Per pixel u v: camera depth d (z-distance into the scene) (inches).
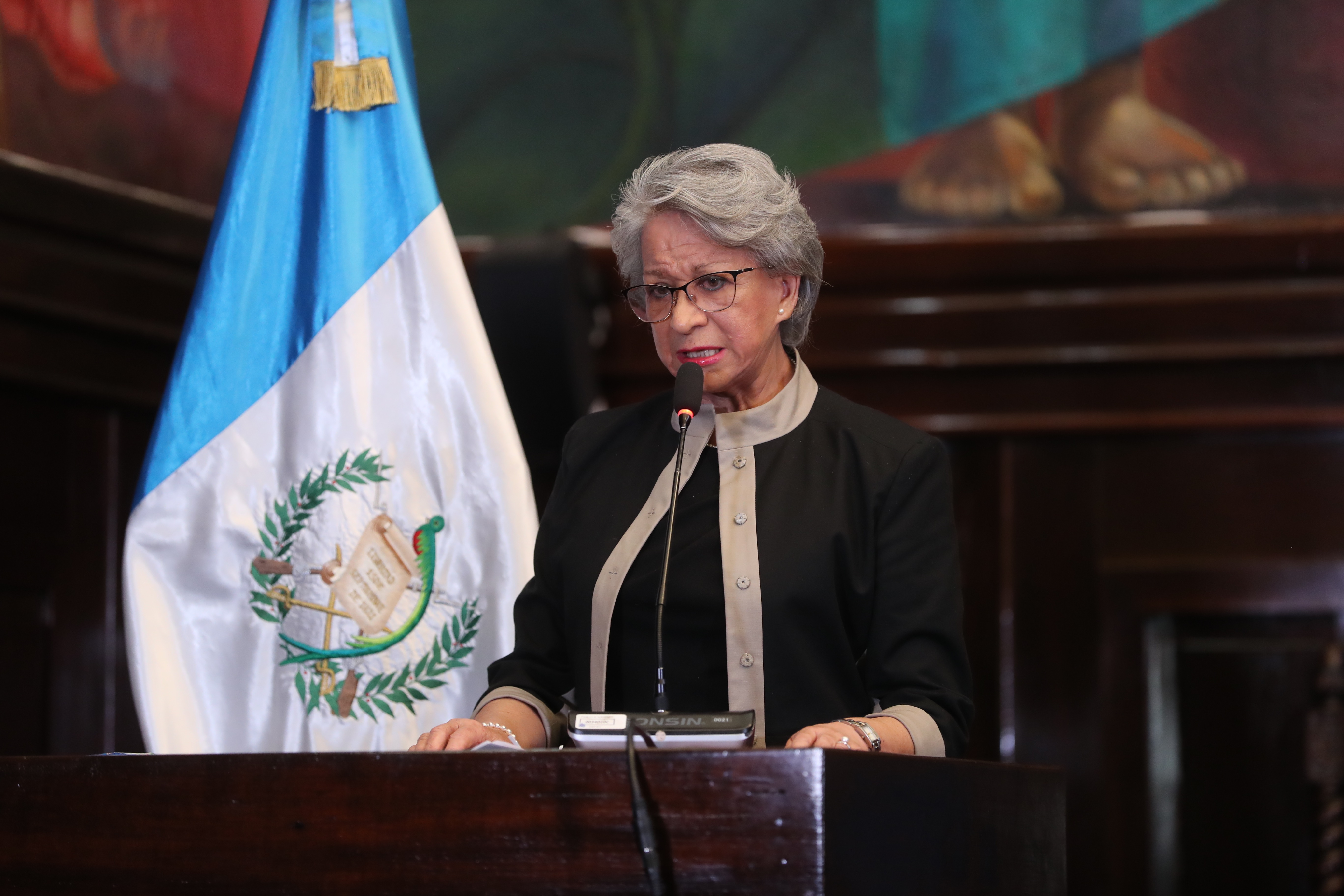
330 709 319.3
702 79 696.4
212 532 324.2
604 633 256.1
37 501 557.0
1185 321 619.8
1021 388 634.2
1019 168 666.8
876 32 682.8
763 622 243.4
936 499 253.8
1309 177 641.6
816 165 683.4
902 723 221.5
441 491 326.3
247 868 195.6
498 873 184.1
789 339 273.4
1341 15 643.5
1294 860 585.0
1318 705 585.6
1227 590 605.0
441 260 335.0
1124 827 597.6
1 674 539.2
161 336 593.9
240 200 335.9
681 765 179.6
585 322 626.5
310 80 341.7
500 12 711.1
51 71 583.5
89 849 206.5
